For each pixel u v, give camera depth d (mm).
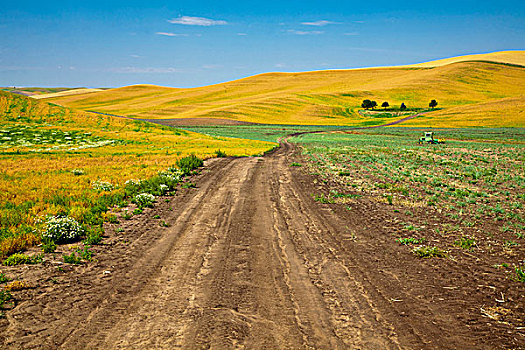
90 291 6402
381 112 150625
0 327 5137
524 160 32156
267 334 5059
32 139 50375
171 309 5762
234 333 5070
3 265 7480
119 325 5270
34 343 4781
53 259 7938
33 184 17234
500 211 12812
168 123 124125
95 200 13461
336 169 25250
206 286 6645
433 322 5418
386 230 10516
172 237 9750
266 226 10906
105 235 9820
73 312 5633
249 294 6332
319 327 5262
